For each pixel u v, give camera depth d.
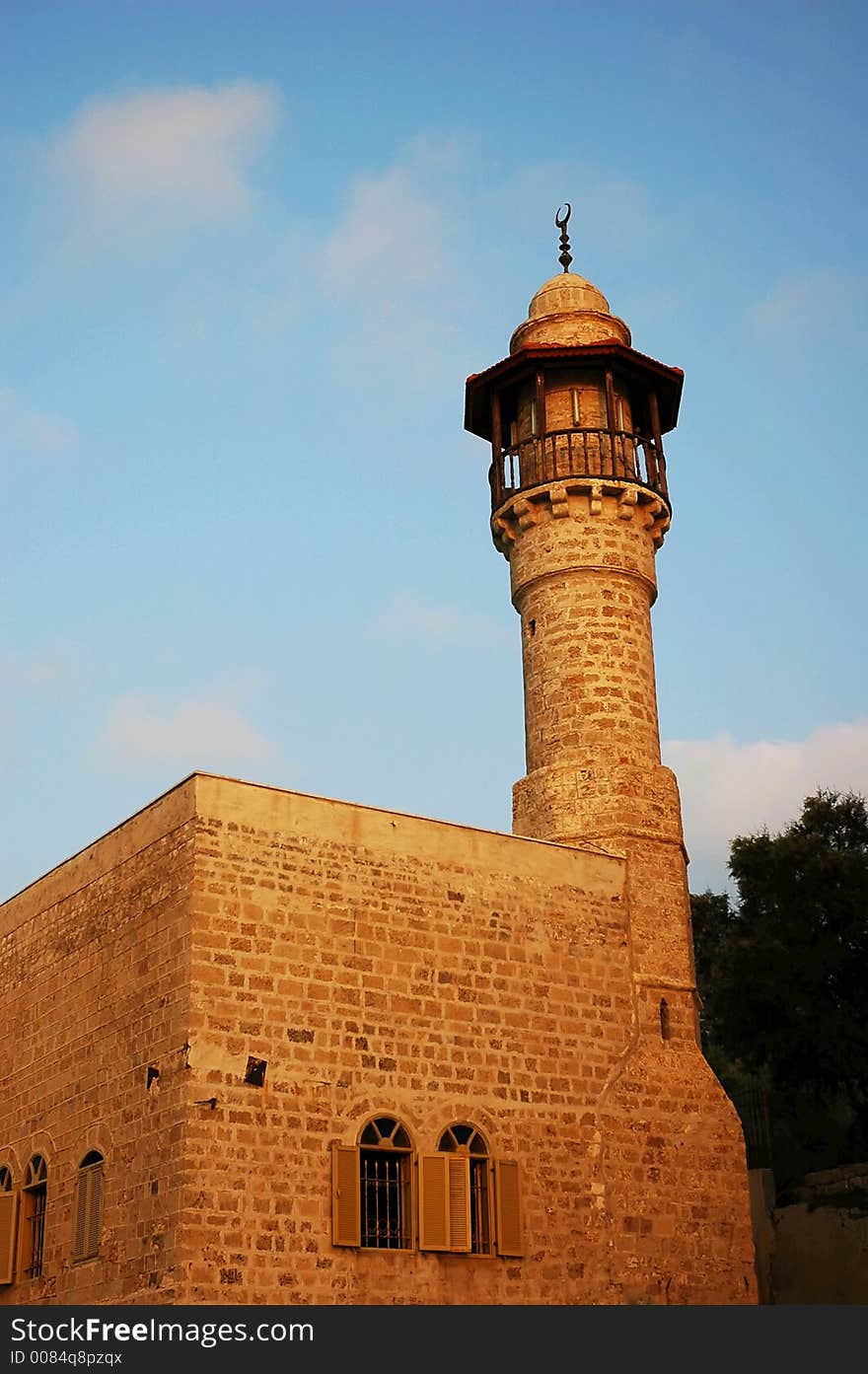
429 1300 25.27
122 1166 25.33
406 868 27.98
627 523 34.78
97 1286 25.02
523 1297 26.34
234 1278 23.41
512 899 29.25
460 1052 27.38
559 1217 27.41
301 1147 24.84
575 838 31.81
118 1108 25.95
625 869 31.33
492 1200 26.64
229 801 26.34
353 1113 25.64
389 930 27.30
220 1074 24.52
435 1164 26.20
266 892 26.11
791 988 39.81
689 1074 30.23
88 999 27.98
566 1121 28.25
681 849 32.50
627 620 33.91
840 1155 40.06
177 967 25.34
